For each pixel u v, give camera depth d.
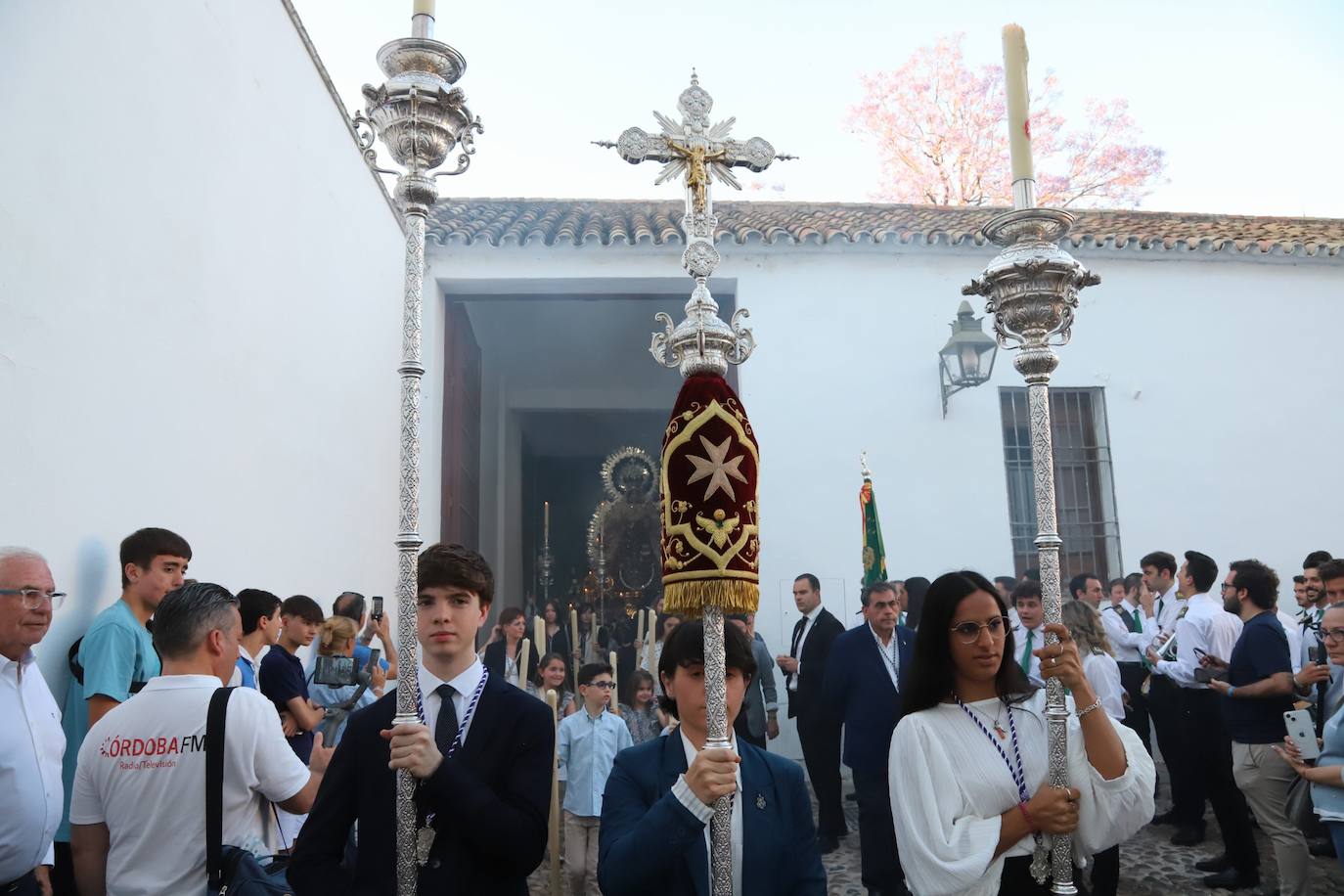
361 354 8.20
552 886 5.77
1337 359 10.68
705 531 2.36
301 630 5.13
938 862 2.48
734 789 2.29
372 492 8.47
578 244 10.07
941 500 10.09
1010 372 10.41
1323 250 10.61
